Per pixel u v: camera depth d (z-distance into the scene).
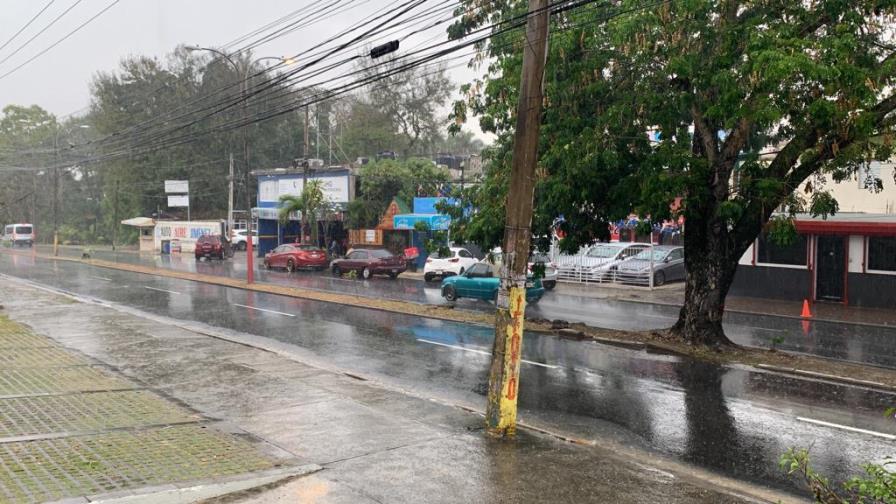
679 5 12.63
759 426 9.54
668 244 37.09
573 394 11.33
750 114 11.90
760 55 11.23
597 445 8.42
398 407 9.85
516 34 16.22
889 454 8.33
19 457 7.36
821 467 7.89
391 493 6.57
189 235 61.81
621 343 16.05
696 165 14.23
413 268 40.94
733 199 14.24
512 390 8.63
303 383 11.36
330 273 39.22
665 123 14.23
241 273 38.81
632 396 11.20
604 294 28.39
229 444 7.98
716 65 13.06
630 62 14.44
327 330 18.23
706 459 8.19
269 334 17.55
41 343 15.17
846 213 24.81
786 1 13.02
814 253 25.50
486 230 17.56
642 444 8.74
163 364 12.94
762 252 26.75
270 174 52.72
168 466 7.14
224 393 10.62
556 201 15.27
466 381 12.27
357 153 65.81
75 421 8.88
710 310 15.54
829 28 12.78
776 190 13.53
